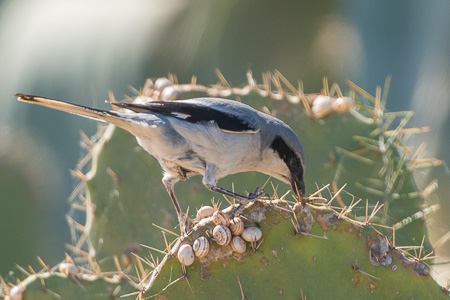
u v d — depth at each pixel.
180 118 9.17
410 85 16.78
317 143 10.56
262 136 9.34
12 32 17.70
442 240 11.01
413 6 16.64
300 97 10.73
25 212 15.98
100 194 10.59
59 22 17.62
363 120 10.73
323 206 7.48
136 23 17.78
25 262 15.62
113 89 17.39
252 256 7.13
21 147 16.86
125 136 10.60
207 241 7.02
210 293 7.06
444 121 15.42
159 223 10.36
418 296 7.17
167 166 9.42
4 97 17.45
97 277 8.57
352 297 7.14
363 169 10.53
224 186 10.36
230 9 19.02
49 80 17.42
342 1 18.69
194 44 18.47
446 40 16.27
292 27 19.30
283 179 9.80
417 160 11.05
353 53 18.39
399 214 10.55
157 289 7.02
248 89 10.70
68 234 16.11
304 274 7.15
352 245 7.22
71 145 17.27
